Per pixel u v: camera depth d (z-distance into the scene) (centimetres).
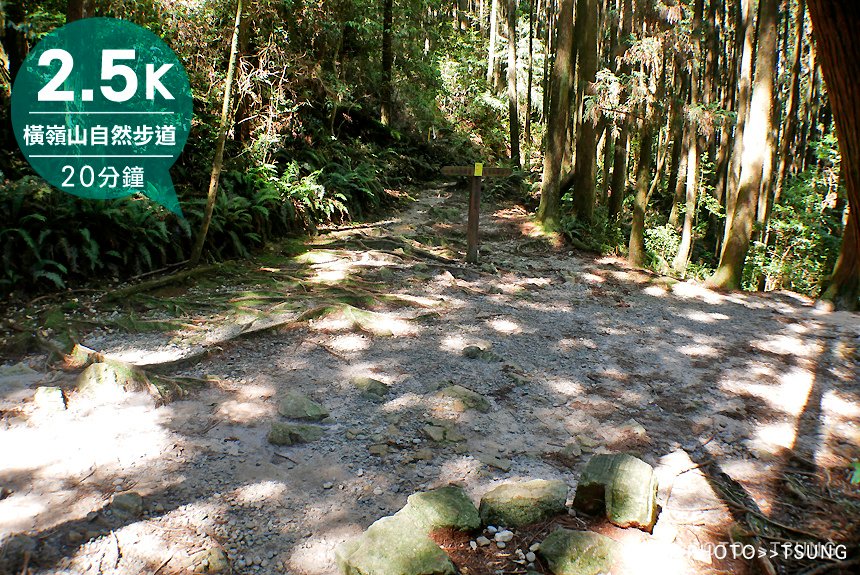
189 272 726
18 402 420
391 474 355
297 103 1158
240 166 1011
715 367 557
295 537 294
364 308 692
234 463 362
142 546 278
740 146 1069
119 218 711
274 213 966
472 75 2372
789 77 1443
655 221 1543
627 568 268
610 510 301
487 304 743
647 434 417
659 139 1891
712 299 817
